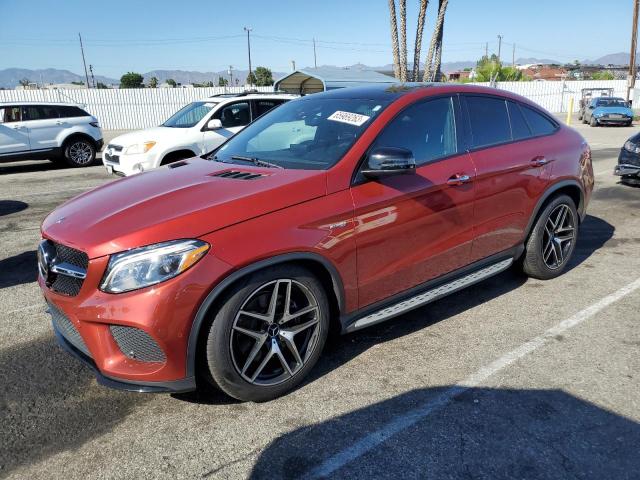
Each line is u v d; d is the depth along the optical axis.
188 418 2.81
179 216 2.61
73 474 2.42
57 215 3.05
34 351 3.61
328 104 3.86
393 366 3.29
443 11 20.62
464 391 2.99
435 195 3.46
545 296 4.34
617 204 7.76
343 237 3.00
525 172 4.12
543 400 2.89
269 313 2.82
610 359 3.31
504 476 2.34
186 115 10.23
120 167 9.02
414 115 3.55
